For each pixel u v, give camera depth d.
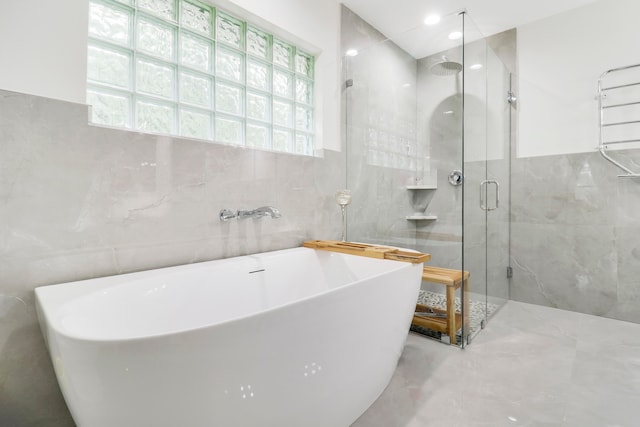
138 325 1.14
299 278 1.78
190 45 1.63
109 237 1.24
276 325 0.84
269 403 0.87
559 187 2.46
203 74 1.67
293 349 0.89
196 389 0.73
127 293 1.12
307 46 2.12
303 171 2.05
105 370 0.67
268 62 1.96
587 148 2.34
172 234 1.43
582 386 1.43
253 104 1.89
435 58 2.04
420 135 2.12
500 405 1.30
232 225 1.66
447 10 2.40
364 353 1.16
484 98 2.17
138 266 1.32
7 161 1.02
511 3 2.32
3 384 1.02
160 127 1.51
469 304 1.99
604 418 1.21
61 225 1.12
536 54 2.54
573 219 2.41
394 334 1.33
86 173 1.18
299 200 2.03
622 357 1.69
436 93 2.04
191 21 1.62
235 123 1.81
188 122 1.61
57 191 1.12
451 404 1.31
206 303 1.37
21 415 1.05
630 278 2.19
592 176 2.33
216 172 1.59
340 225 2.33
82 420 0.76
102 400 0.69
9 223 1.02
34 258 1.07
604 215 2.28
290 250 1.86
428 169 2.08
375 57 2.30
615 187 2.24
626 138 2.19
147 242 1.34
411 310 1.44
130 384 0.68
